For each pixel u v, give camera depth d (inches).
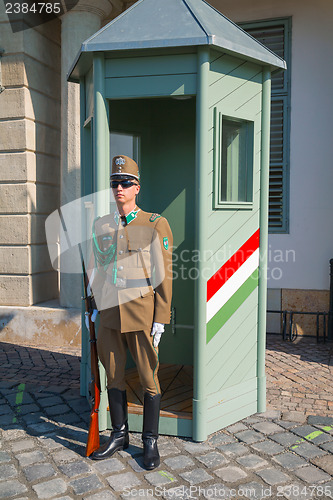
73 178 208.1
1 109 209.2
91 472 102.0
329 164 211.3
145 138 150.5
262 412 132.9
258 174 127.1
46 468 103.5
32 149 212.4
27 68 208.2
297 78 214.1
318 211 213.6
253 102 123.3
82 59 120.3
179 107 147.9
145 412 107.5
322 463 105.8
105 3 206.7
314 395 146.6
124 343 110.2
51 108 225.8
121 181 104.0
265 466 104.6
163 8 115.4
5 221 213.3
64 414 132.0
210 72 111.1
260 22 218.1
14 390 150.5
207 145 111.5
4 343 209.0
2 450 111.6
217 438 117.7
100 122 115.0
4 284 215.2
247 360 128.9
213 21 115.4
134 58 112.3
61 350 198.5
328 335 209.8
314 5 209.3
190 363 155.3
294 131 215.6
